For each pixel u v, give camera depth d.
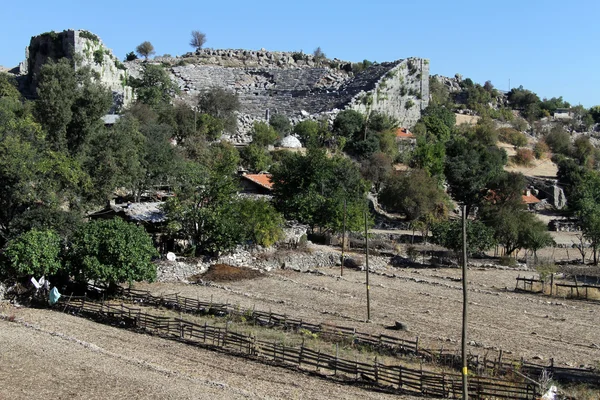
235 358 34.47
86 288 46.59
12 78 117.94
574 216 107.31
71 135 65.88
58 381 28.31
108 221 47.03
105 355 32.94
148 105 111.81
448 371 32.91
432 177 104.94
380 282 58.59
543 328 43.94
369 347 36.62
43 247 44.09
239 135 117.62
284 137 118.94
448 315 46.59
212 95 119.94
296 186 82.06
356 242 75.25
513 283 61.19
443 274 64.56
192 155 95.75
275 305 47.38
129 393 27.36
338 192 79.56
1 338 34.34
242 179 90.25
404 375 31.16
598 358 37.03
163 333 38.53
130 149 67.62
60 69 67.69
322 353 33.28
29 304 43.59
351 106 138.62
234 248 62.41
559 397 28.98
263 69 172.75
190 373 31.12
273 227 64.50
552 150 168.12
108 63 118.06
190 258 58.75
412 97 152.25
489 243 70.81
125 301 45.78
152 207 65.12
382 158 108.94
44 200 54.50
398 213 100.75
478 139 156.12
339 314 45.09
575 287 56.16
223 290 51.84
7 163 52.22
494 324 44.53
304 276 59.62
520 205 93.81
